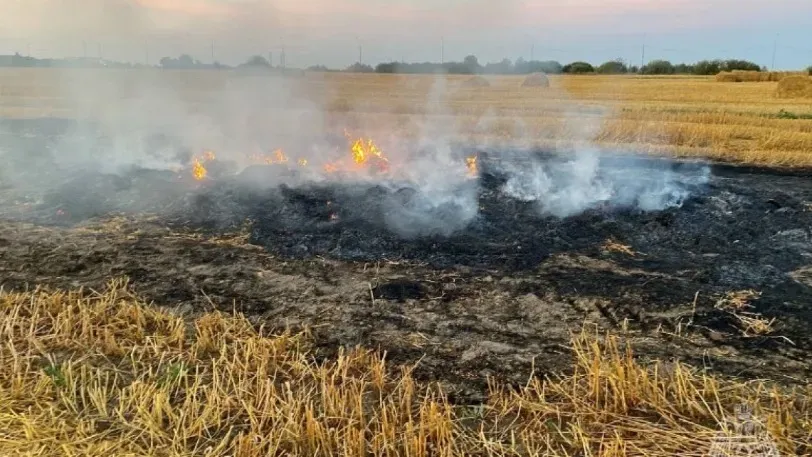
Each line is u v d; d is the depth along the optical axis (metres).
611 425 3.94
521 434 3.88
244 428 3.93
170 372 4.45
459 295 6.07
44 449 3.67
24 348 4.90
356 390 4.30
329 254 7.26
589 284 6.21
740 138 15.84
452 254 7.17
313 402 4.19
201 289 6.24
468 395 4.34
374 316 5.62
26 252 7.30
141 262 7.00
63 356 4.81
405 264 6.94
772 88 34.66
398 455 3.62
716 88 35.12
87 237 7.92
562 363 4.72
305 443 3.75
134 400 4.15
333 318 5.58
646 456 3.62
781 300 5.70
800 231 7.68
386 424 3.79
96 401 4.07
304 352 4.96
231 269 6.81
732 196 8.91
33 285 6.30
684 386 4.14
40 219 8.72
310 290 6.22
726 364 4.64
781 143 14.34
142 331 5.17
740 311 5.52
